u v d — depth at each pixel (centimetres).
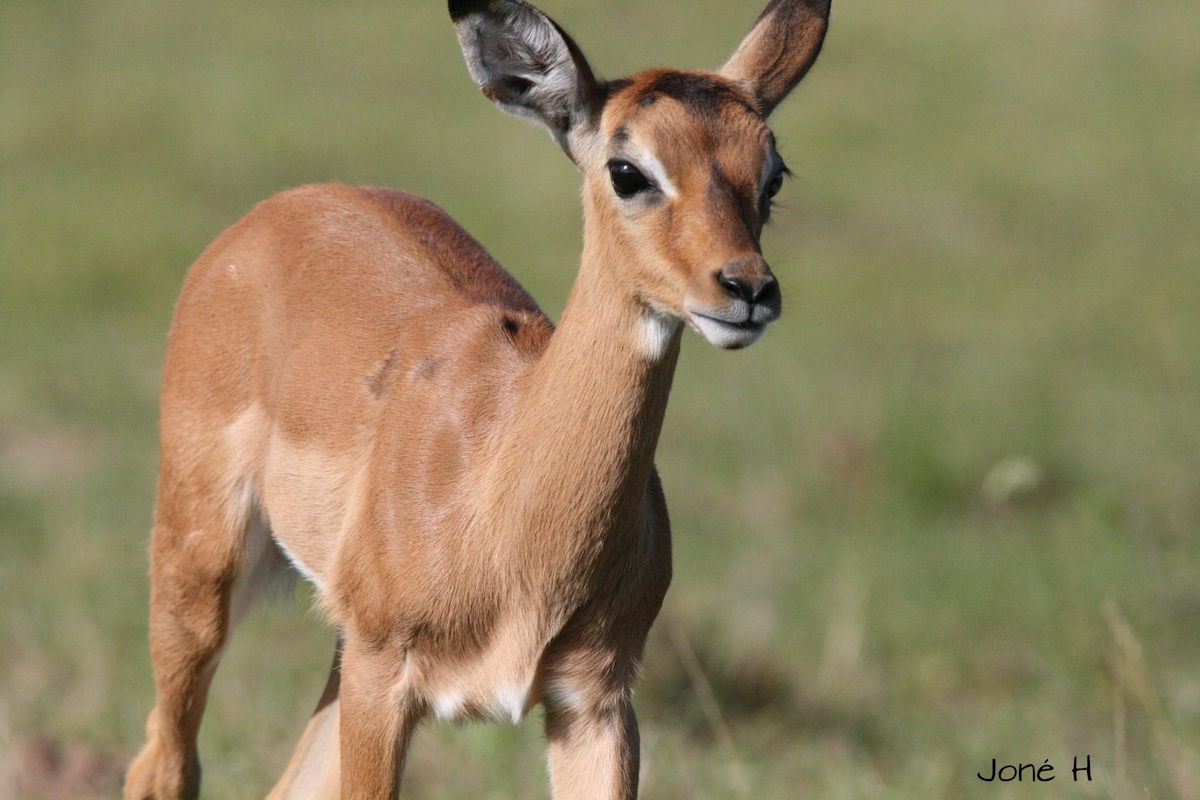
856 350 2719
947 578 1925
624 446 948
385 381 1080
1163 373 2583
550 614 980
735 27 4184
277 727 1427
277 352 1151
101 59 3984
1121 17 4641
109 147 3416
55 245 2945
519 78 998
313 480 1103
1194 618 1731
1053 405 2427
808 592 1873
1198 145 3775
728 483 2247
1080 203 3462
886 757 1466
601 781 1011
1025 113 3962
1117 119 3922
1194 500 2105
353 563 1041
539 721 1455
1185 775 1288
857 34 4412
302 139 3497
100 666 1571
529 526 967
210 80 3844
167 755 1184
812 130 3747
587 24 4166
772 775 1380
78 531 1902
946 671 1683
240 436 1161
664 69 991
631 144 930
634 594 1001
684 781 1338
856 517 2153
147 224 3045
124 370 2530
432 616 1001
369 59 4094
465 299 1121
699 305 894
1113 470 2241
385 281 1140
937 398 2445
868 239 3247
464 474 998
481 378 1027
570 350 954
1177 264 3159
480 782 1351
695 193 916
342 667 1052
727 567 1947
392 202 1220
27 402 2372
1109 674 1587
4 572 1784
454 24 987
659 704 1550
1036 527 2077
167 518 1187
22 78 3794
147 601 1742
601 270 947
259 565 1181
